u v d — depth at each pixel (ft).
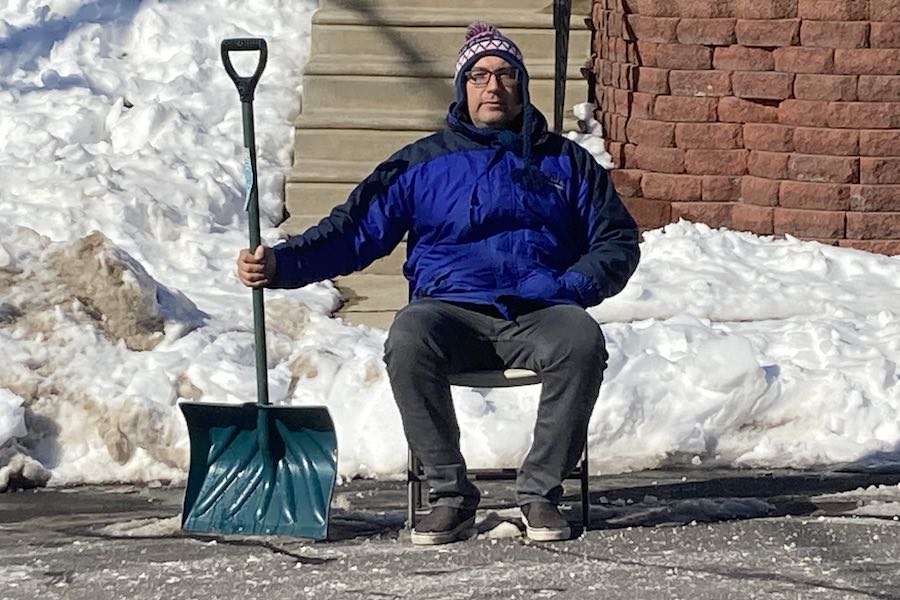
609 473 30.55
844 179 41.91
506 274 25.75
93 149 44.45
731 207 43.19
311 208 43.62
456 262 25.89
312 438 25.76
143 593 22.95
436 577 23.49
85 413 30.48
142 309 33.09
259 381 25.80
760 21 42.24
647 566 24.00
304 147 44.68
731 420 31.60
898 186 41.88
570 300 25.64
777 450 31.35
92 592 23.03
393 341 24.86
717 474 30.40
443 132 26.68
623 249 26.18
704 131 43.11
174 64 48.03
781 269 40.19
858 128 41.81
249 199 25.54
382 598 22.57
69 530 26.48
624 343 33.22
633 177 43.75
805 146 42.11
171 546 25.35
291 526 25.48
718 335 34.06
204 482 26.08
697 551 24.82
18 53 48.78
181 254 39.37
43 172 41.57
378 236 26.27
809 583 23.17
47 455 30.09
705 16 42.78
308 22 50.08
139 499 28.60
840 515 27.12
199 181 42.34
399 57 46.16
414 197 26.25
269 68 47.83
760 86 42.45
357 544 25.36
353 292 39.83
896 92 41.57
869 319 36.58
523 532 25.82
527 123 26.04
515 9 47.32
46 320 32.30
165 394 30.83
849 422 31.78
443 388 25.11
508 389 31.68
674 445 31.12
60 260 33.68
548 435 25.14
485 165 26.08
